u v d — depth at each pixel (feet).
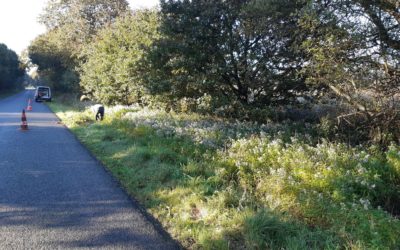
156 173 26.63
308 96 51.34
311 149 29.07
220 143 33.83
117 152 35.45
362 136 36.19
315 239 16.34
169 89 53.57
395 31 31.22
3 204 21.65
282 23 41.70
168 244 16.85
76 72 136.46
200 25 47.39
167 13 49.83
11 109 102.83
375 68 31.94
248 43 46.98
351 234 16.49
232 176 25.63
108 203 22.16
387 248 15.46
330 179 22.16
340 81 33.50
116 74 73.26
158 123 43.01
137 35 72.90
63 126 61.31
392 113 32.12
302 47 35.60
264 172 24.53
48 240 16.97
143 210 21.12
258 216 17.44
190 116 51.67
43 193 23.80
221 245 16.03
